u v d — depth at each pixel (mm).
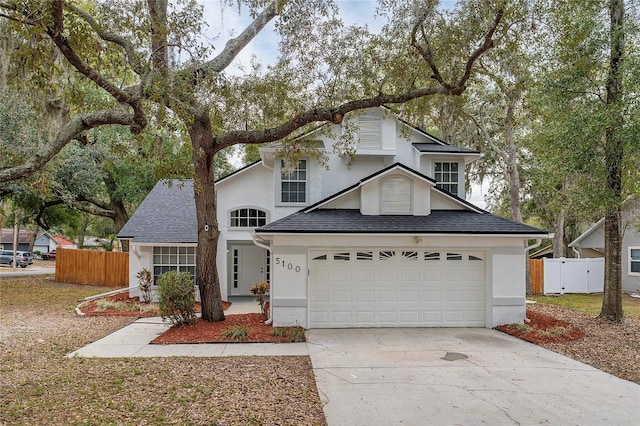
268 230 11203
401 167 12789
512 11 9008
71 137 6941
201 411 5922
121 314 13742
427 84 11984
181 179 9914
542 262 21734
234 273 19109
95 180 22578
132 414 5805
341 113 10344
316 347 9688
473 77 12484
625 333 11117
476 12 9492
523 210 31078
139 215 18031
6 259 40656
